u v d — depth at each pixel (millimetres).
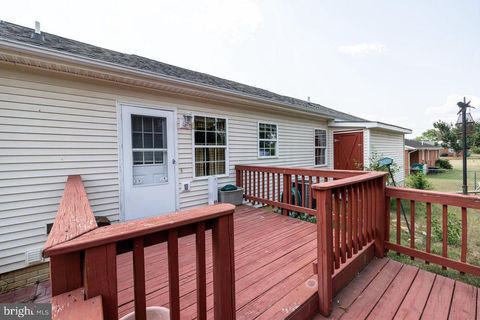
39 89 3176
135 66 4180
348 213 2342
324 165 8477
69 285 768
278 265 2414
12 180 2990
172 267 993
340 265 2236
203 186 4922
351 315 1877
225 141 5344
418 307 1948
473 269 2227
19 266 3016
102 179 3680
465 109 6414
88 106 3557
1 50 2637
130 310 1781
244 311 1712
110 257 807
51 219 3246
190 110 4727
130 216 3953
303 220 4062
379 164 6586
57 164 3305
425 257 2549
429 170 17672
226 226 1153
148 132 4188
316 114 7363
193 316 1688
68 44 4059
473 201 2236
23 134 3062
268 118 6383
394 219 5562
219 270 1125
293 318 1706
